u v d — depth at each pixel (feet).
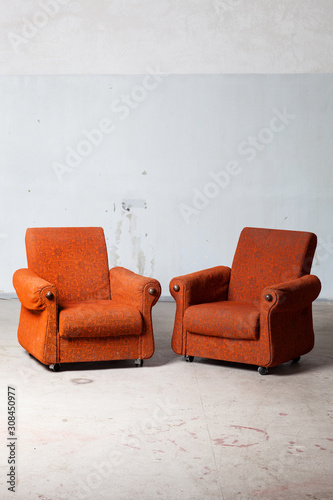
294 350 14.74
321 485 9.09
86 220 22.93
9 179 22.67
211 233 22.97
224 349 14.60
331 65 22.44
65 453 10.00
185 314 14.94
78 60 22.47
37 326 14.46
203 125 22.58
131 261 23.13
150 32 22.41
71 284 15.96
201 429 11.08
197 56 22.50
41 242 15.94
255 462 9.80
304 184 22.72
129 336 14.58
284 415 11.82
